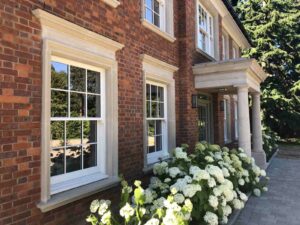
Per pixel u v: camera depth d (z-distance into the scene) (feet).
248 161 22.13
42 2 11.62
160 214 10.23
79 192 12.81
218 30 33.55
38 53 11.35
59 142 13.12
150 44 20.43
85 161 14.78
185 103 24.62
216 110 32.96
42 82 11.42
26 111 10.75
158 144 22.82
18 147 10.41
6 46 10.09
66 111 13.42
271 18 70.44
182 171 16.07
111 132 15.66
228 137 42.22
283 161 40.01
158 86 22.71
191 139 24.90
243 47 56.39
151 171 19.42
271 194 22.21
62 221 12.21
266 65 69.51
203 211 13.98
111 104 15.70
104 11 15.35
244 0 77.30
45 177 11.27
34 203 10.93
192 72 26.12
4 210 9.88
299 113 67.56
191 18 26.30
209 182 14.28
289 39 70.33
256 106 33.53
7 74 10.10
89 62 14.16
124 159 16.93
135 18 18.66
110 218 11.12
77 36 13.35
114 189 15.78
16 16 10.50
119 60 16.72
